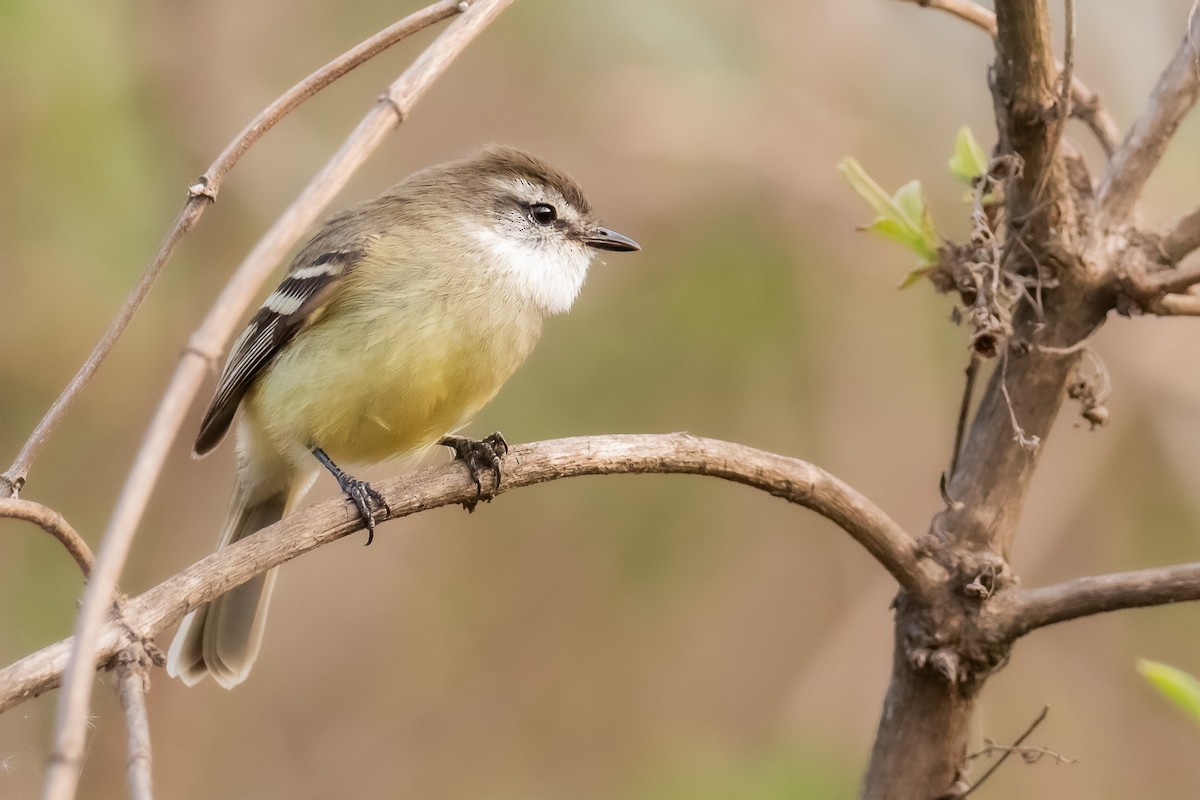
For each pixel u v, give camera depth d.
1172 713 12.09
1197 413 12.32
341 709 12.94
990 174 6.06
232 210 12.02
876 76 12.94
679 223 12.57
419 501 6.24
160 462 3.84
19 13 10.74
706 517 13.12
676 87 12.65
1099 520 12.45
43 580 11.57
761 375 12.43
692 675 12.80
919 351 12.51
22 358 11.54
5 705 4.72
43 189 11.25
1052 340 6.03
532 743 12.83
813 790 11.12
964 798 5.86
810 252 12.50
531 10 12.60
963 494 5.93
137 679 4.91
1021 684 12.25
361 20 12.99
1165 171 11.95
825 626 12.77
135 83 11.76
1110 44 12.30
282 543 5.78
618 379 12.34
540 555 13.30
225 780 12.42
